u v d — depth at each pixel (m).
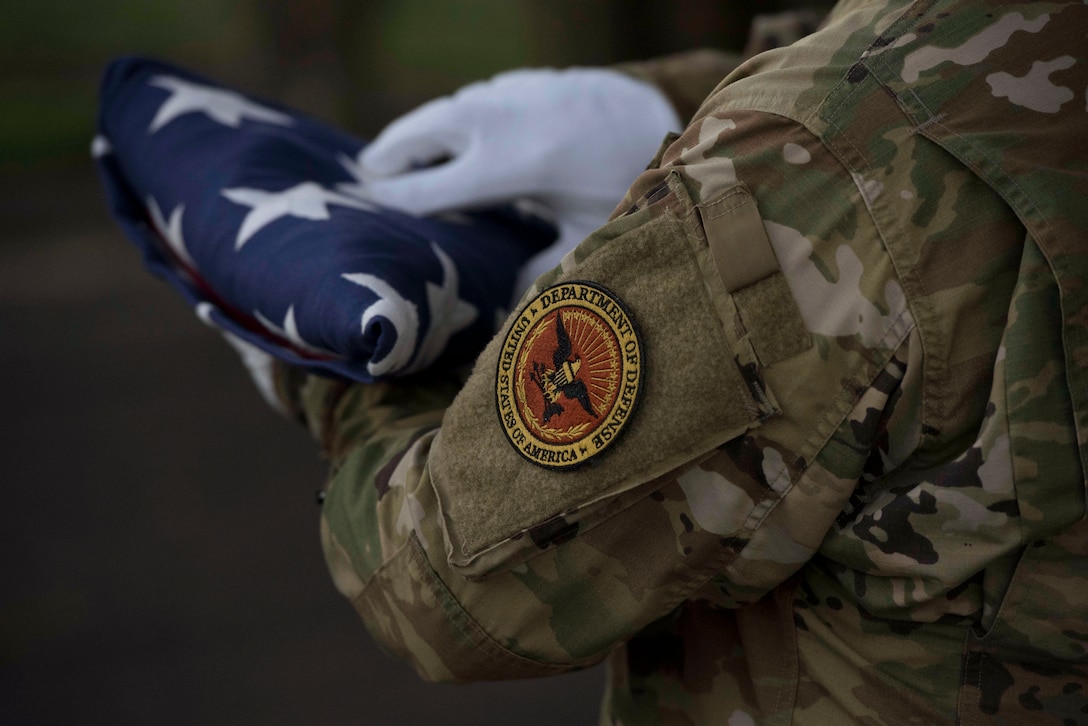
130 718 2.97
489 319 1.51
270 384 1.57
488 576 1.28
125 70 1.77
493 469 1.27
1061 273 1.20
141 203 1.71
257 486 4.45
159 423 5.28
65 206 11.94
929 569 1.24
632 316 1.24
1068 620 1.25
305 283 1.43
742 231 1.22
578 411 1.25
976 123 1.21
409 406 1.44
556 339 1.26
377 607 1.35
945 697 1.28
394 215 1.55
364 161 1.67
